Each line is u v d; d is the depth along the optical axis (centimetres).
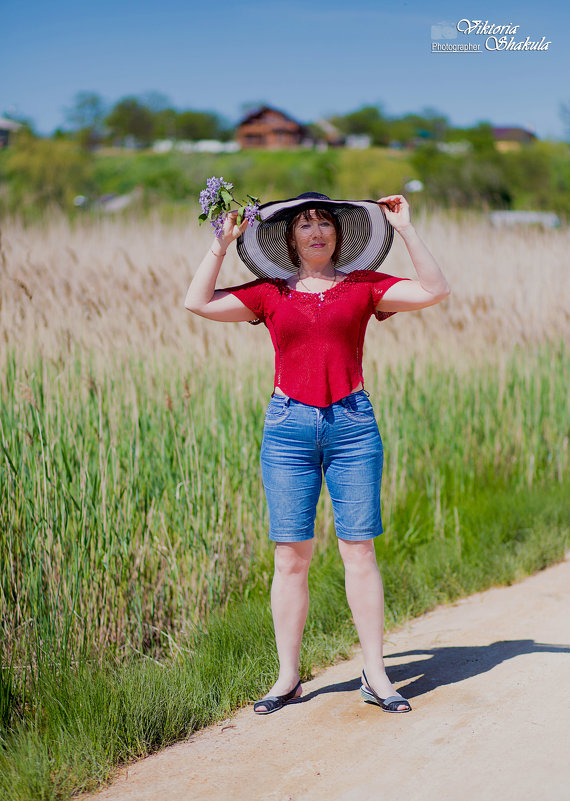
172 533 437
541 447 664
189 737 329
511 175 3631
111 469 425
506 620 429
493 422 663
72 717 325
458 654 387
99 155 10231
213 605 432
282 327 330
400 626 435
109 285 705
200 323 635
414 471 598
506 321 739
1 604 367
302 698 353
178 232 1062
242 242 346
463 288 827
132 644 394
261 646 392
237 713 348
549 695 332
